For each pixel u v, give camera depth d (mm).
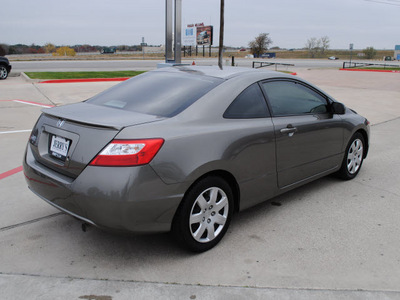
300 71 30469
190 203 2881
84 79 16844
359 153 5020
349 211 3996
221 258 3037
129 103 3295
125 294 2553
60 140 2928
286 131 3605
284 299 2531
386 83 20250
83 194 2602
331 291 2627
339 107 4164
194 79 3486
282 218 3799
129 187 2537
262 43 70438
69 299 2488
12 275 2738
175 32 15930
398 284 2727
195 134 2881
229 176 3211
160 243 3254
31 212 3785
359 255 3119
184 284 2678
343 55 98562
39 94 12336
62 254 3047
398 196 4449
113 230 2660
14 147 6125
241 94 3365
